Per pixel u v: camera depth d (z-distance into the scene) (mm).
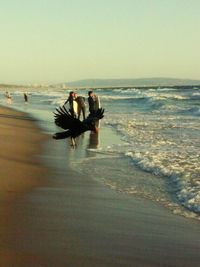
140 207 8883
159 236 7246
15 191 9742
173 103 45188
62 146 16703
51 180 10945
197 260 6324
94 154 15102
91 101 19828
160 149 16078
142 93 79062
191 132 21562
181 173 11617
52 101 53969
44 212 8328
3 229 7344
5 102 56000
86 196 9586
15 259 6172
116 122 26922
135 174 11945
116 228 7570
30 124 25203
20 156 14133
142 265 6109
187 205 8992
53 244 6750
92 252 6496
